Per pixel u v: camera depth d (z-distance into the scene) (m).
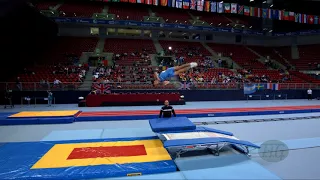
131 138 7.50
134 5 35.25
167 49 28.30
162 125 7.30
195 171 4.88
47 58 22.08
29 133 8.52
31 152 6.00
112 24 27.67
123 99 15.95
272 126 9.90
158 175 4.72
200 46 30.98
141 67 22.56
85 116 11.10
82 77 19.27
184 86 18.91
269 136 8.16
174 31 32.81
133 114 11.85
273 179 4.47
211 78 21.61
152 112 12.67
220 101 19.25
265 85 20.56
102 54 25.09
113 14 29.34
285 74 24.47
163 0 17.45
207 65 25.03
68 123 10.41
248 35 33.81
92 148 6.38
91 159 5.50
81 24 28.38
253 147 6.07
